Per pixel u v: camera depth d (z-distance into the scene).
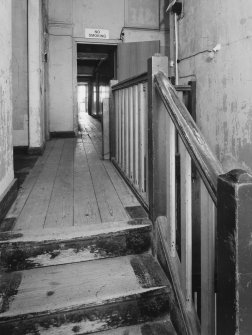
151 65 1.76
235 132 3.59
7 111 2.23
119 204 2.25
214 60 4.00
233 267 0.90
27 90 4.30
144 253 1.88
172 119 1.48
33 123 4.29
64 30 6.44
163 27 6.82
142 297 1.53
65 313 1.44
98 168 3.42
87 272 1.69
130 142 2.61
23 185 2.75
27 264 1.71
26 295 1.50
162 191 1.84
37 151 4.31
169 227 1.70
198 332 1.36
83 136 6.77
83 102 20.88
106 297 1.49
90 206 2.21
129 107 2.60
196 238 3.37
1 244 1.67
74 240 1.75
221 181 0.94
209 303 1.24
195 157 1.21
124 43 6.42
